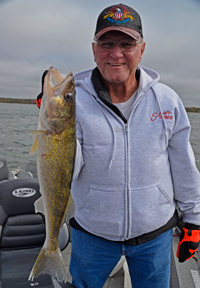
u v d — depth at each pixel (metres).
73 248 1.86
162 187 1.69
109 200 1.62
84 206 1.70
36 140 1.32
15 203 2.64
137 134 1.60
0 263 2.35
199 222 1.82
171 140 1.73
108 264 1.78
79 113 1.63
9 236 2.56
